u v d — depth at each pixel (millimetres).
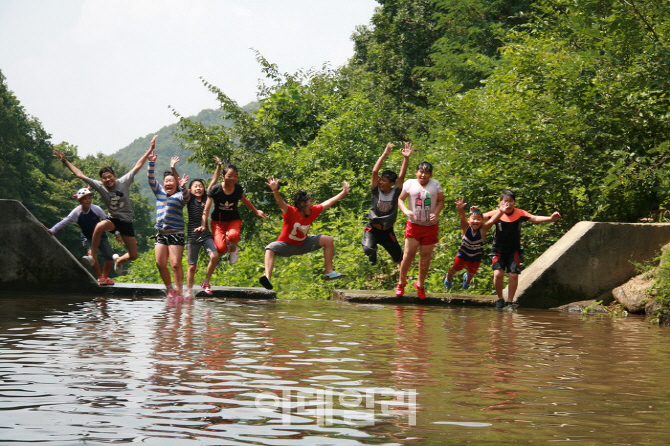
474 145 14047
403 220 16281
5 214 11133
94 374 4641
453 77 28375
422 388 4473
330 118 28625
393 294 11781
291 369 4996
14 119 69750
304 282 16359
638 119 13031
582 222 11711
